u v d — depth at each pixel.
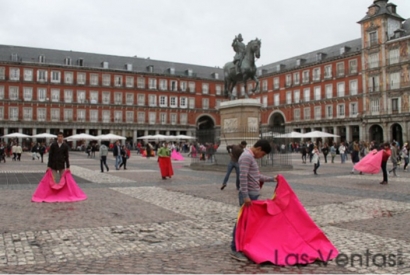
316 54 63.12
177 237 6.34
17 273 4.58
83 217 7.90
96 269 4.74
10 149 37.28
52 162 10.10
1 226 7.03
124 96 69.31
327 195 11.13
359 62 54.88
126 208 8.95
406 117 48.16
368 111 53.25
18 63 61.41
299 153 53.03
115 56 72.25
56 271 4.66
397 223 7.43
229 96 21.77
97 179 15.77
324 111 60.47
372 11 52.72
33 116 62.75
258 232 5.23
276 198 5.40
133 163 28.16
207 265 4.94
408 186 13.60
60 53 67.06
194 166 21.53
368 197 10.78
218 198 10.50
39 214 8.19
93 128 66.62
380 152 14.54
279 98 69.00
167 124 72.62
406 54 48.66
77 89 65.81
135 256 5.29
